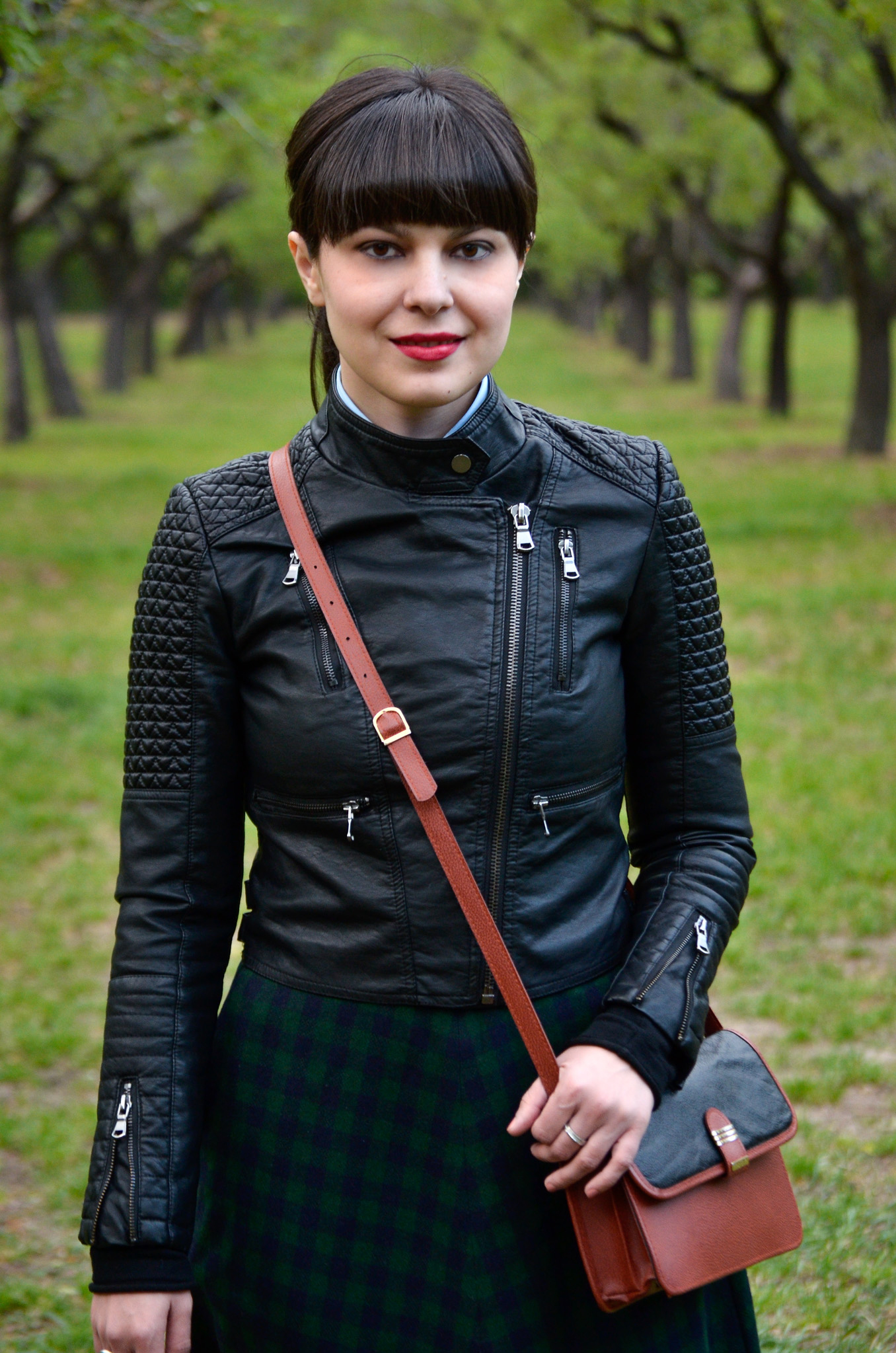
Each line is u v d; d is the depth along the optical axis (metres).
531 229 1.42
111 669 9.02
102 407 26.70
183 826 1.51
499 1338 1.39
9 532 13.63
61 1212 3.54
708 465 17.12
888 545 11.96
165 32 6.23
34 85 5.96
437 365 1.38
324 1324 1.43
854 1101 3.87
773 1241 1.42
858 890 5.34
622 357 36.50
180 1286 1.41
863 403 17.34
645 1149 1.39
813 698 7.81
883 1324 2.74
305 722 1.43
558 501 1.46
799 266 24.14
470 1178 1.40
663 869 1.53
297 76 13.27
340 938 1.44
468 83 1.41
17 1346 2.94
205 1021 1.52
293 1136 1.44
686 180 20.52
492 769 1.41
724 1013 4.44
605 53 16.38
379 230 1.35
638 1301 1.42
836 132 15.65
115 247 28.53
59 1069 4.37
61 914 5.51
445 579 1.43
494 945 1.37
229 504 1.50
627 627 1.52
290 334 47.69
